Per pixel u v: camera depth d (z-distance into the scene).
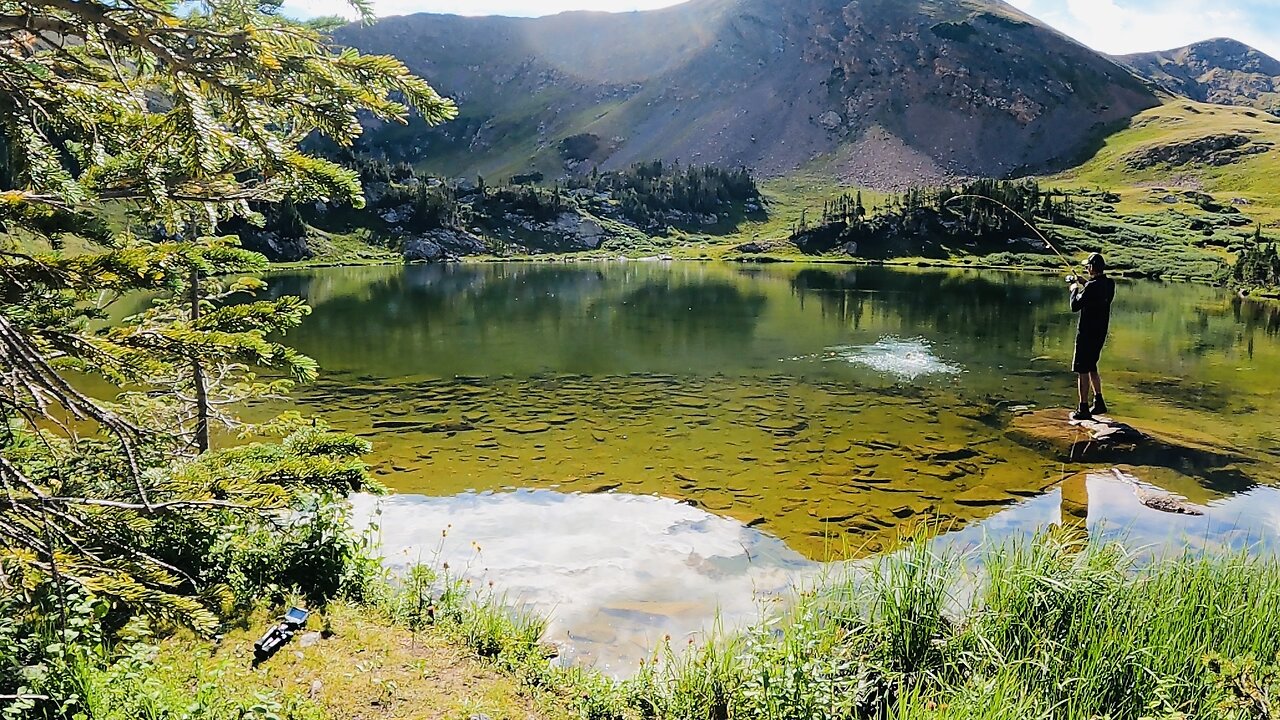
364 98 2.72
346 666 5.74
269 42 2.55
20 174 2.74
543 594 8.08
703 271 85.00
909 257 103.00
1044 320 35.78
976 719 5.16
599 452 13.67
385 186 120.75
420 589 7.11
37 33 2.57
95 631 5.29
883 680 5.93
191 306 6.93
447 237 118.31
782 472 12.59
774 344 27.69
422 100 2.77
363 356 24.53
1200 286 63.75
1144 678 5.68
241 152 2.77
